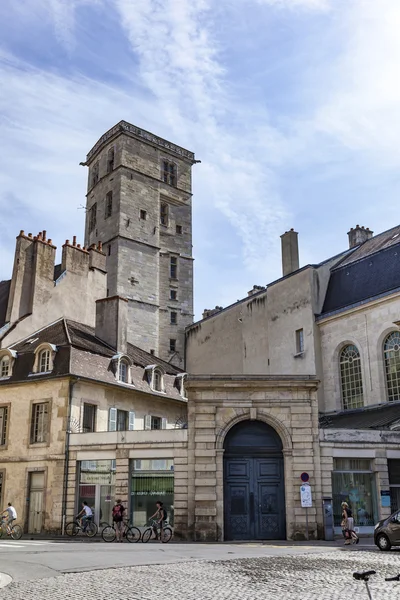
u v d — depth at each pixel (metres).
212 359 44.84
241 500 23.81
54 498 27.00
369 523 24.77
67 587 10.99
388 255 33.72
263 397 24.39
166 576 12.32
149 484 25.31
